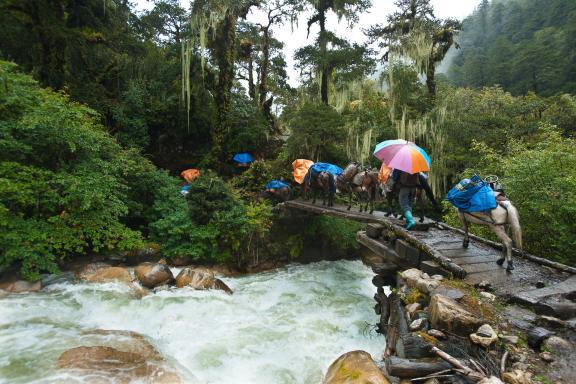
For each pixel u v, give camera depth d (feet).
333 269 38.86
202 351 17.38
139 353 15.71
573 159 22.44
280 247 38.91
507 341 11.00
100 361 14.47
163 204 35.68
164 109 52.29
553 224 21.54
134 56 58.39
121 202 30.45
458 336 11.57
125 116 48.75
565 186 21.35
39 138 27.14
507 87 144.77
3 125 25.18
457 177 51.75
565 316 12.08
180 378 14.49
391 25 71.72
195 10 47.91
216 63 61.72
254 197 42.78
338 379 12.28
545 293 13.56
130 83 52.16
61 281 25.25
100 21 55.42
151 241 34.19
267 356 17.47
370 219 26.48
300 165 41.81
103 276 25.64
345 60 57.82
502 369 9.86
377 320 22.90
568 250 21.30
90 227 27.20
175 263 32.48
